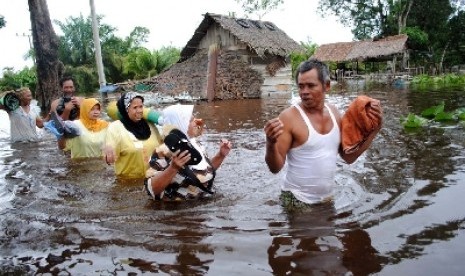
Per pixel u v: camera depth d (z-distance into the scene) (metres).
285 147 3.44
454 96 12.34
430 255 2.47
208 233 3.06
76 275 2.53
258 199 3.82
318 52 36.12
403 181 3.98
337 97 15.19
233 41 19.80
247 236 2.96
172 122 3.99
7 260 2.78
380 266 2.39
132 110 4.78
